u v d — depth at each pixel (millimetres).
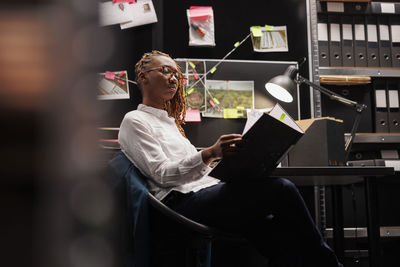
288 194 1320
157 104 1717
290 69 2432
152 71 1695
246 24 3010
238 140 1223
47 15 81
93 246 90
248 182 1352
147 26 2898
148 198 1315
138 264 1262
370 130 2932
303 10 3033
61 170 81
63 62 82
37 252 78
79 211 86
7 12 78
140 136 1451
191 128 2760
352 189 2848
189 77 2785
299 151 2230
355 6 2975
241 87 2832
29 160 77
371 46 2992
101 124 118
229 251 2689
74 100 84
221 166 1285
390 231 2828
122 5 2854
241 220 1354
